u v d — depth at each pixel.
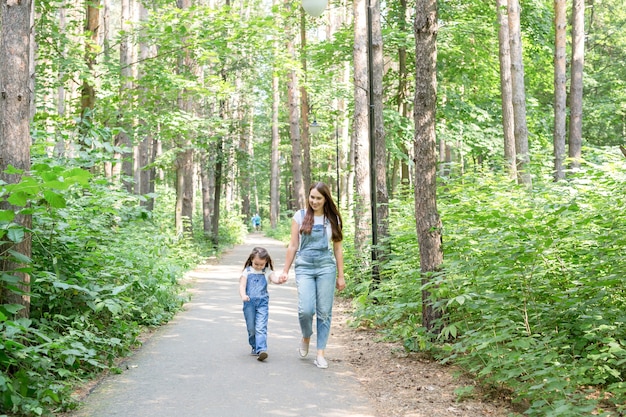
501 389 5.09
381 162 10.91
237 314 9.60
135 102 13.71
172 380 5.51
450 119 19.05
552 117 24.41
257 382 5.46
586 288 5.64
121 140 15.71
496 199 8.22
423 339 6.29
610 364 5.10
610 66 28.38
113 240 8.00
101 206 7.32
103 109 13.00
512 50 14.66
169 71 13.62
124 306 6.82
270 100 39.34
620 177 7.59
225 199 44.91
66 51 14.75
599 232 6.03
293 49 24.25
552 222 5.82
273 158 40.75
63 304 6.14
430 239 6.55
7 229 4.77
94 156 7.41
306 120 25.80
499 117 20.56
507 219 6.21
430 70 6.55
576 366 4.89
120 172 9.16
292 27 21.80
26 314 5.20
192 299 11.38
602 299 5.73
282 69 14.80
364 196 12.21
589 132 28.73
